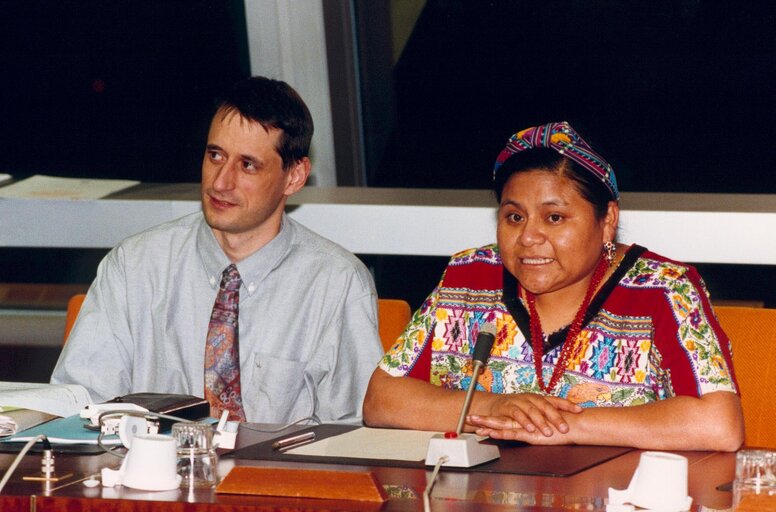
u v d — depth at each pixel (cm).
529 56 591
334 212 554
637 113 581
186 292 366
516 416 277
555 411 276
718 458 266
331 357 364
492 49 595
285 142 358
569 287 312
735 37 561
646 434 273
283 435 282
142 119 624
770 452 217
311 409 365
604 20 577
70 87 622
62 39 614
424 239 546
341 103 611
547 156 293
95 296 372
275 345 363
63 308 615
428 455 246
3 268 613
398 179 623
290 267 368
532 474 238
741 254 503
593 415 277
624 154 586
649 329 305
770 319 326
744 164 571
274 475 220
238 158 354
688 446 275
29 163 636
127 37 611
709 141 575
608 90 584
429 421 298
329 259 370
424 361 322
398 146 619
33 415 284
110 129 628
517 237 298
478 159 609
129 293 368
